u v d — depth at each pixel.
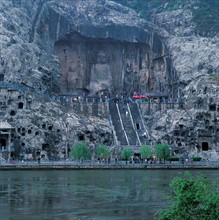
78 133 177.75
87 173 128.50
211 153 183.38
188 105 198.25
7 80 188.25
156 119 193.88
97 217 64.94
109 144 180.62
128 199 80.00
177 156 178.88
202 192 40.03
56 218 64.00
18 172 130.50
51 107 183.12
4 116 174.88
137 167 146.88
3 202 76.25
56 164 144.88
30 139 173.25
